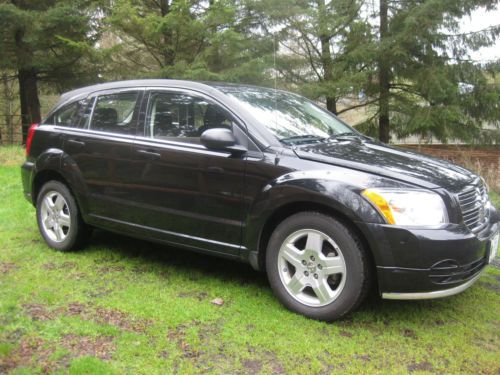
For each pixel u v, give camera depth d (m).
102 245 4.71
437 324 3.21
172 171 3.71
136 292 3.57
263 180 3.31
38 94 17.30
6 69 14.48
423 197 2.96
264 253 3.46
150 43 12.22
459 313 3.40
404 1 12.64
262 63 11.21
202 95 3.78
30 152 4.73
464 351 2.86
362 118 14.63
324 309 3.13
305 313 3.20
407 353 2.82
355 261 3.00
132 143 3.96
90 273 3.95
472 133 12.24
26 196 4.81
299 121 3.95
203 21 11.45
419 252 2.87
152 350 2.76
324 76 12.77
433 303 3.55
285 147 3.38
